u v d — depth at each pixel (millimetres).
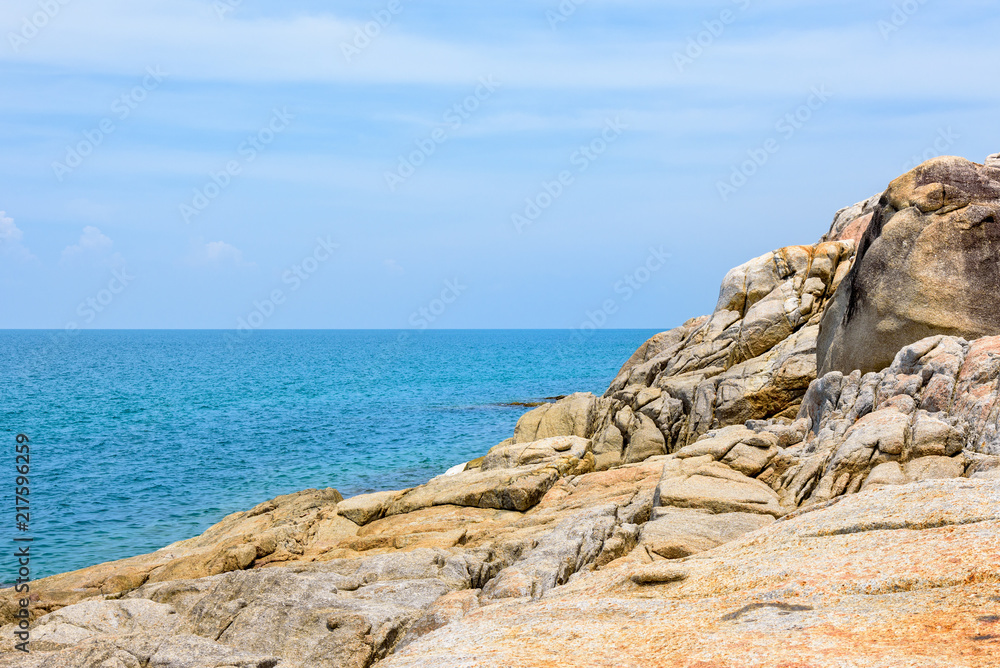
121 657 10062
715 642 6305
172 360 159625
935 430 14664
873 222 21625
